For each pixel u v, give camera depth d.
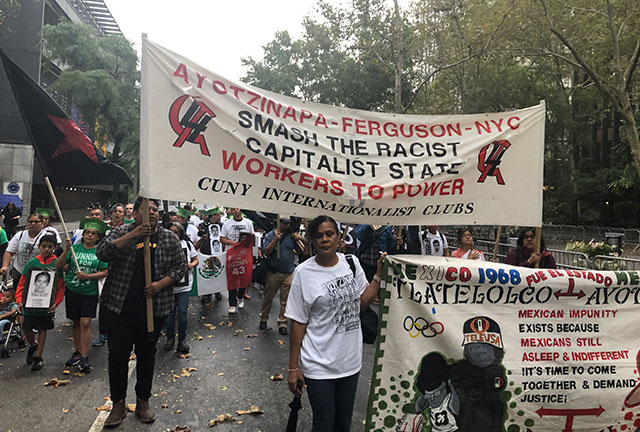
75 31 26.09
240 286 8.01
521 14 15.95
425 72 24.69
